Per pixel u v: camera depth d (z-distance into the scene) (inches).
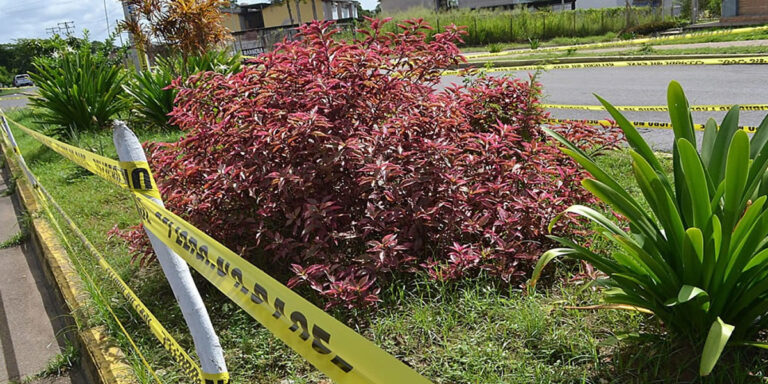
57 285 168.4
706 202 89.4
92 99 410.6
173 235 65.3
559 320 113.3
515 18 1301.7
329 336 42.1
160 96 384.5
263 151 137.6
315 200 133.2
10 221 261.9
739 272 89.6
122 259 174.2
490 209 136.3
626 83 450.3
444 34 160.1
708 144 113.2
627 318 112.1
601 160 219.6
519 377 96.2
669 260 99.5
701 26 977.5
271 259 142.9
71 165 316.2
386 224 137.6
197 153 150.5
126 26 471.2
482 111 189.3
